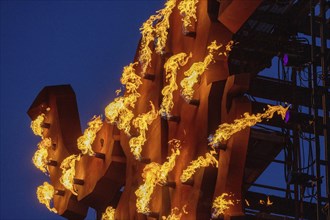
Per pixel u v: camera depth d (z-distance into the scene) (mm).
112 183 31109
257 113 21219
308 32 23719
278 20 23000
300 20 22969
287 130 22453
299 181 20688
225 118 21609
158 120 25906
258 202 23891
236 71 24844
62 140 33750
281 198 23719
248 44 23531
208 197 22453
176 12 25859
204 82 22891
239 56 24156
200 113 22922
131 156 28688
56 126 34281
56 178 34375
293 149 22312
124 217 28938
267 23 23312
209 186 22438
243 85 21250
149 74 27156
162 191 24859
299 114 20438
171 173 24500
